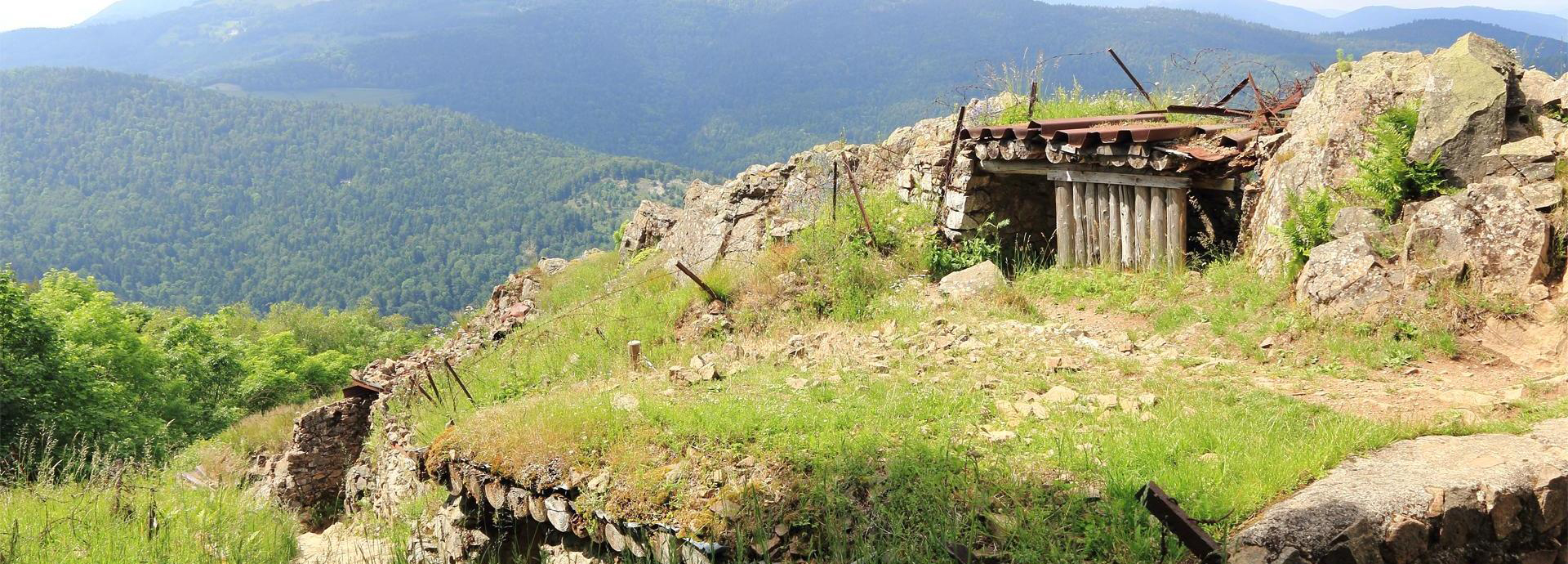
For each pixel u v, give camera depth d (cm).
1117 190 1166
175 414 3572
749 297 1298
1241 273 1032
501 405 945
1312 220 944
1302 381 775
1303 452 578
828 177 1695
